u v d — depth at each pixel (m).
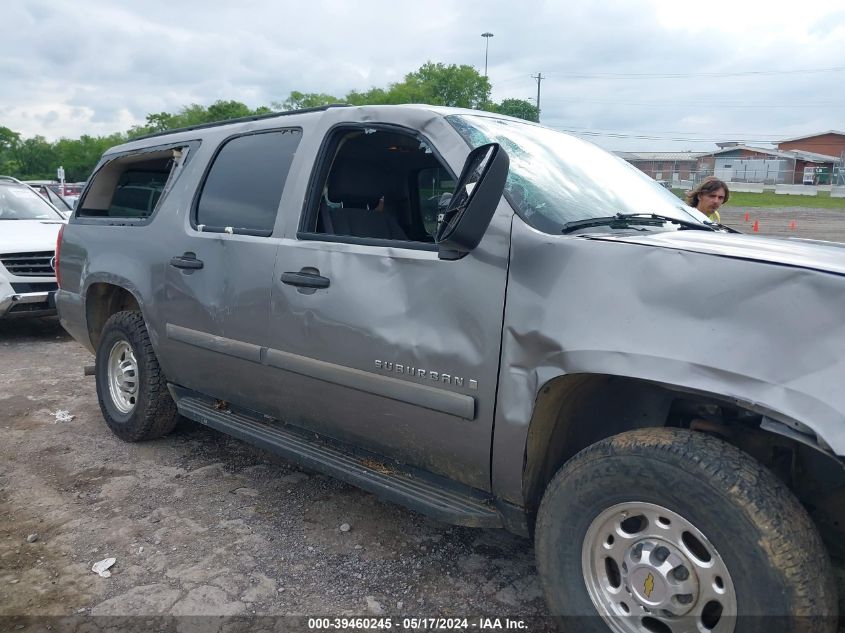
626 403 2.62
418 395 2.79
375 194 3.85
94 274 4.66
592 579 2.36
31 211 9.30
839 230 27.25
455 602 2.91
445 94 73.69
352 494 3.93
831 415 1.84
